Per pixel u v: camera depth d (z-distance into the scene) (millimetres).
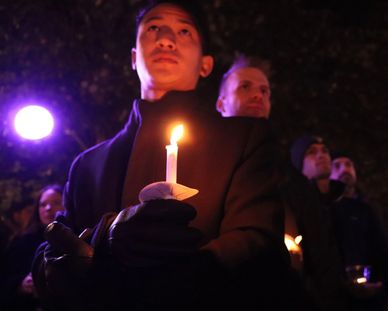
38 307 4207
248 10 7934
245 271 1577
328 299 3111
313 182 3951
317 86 8328
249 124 1804
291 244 2418
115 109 6891
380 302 4285
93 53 6949
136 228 1435
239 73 3576
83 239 1601
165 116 1867
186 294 1498
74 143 6684
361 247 4363
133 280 1513
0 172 6379
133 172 1811
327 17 8539
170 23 1980
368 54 8648
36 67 6781
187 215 1447
